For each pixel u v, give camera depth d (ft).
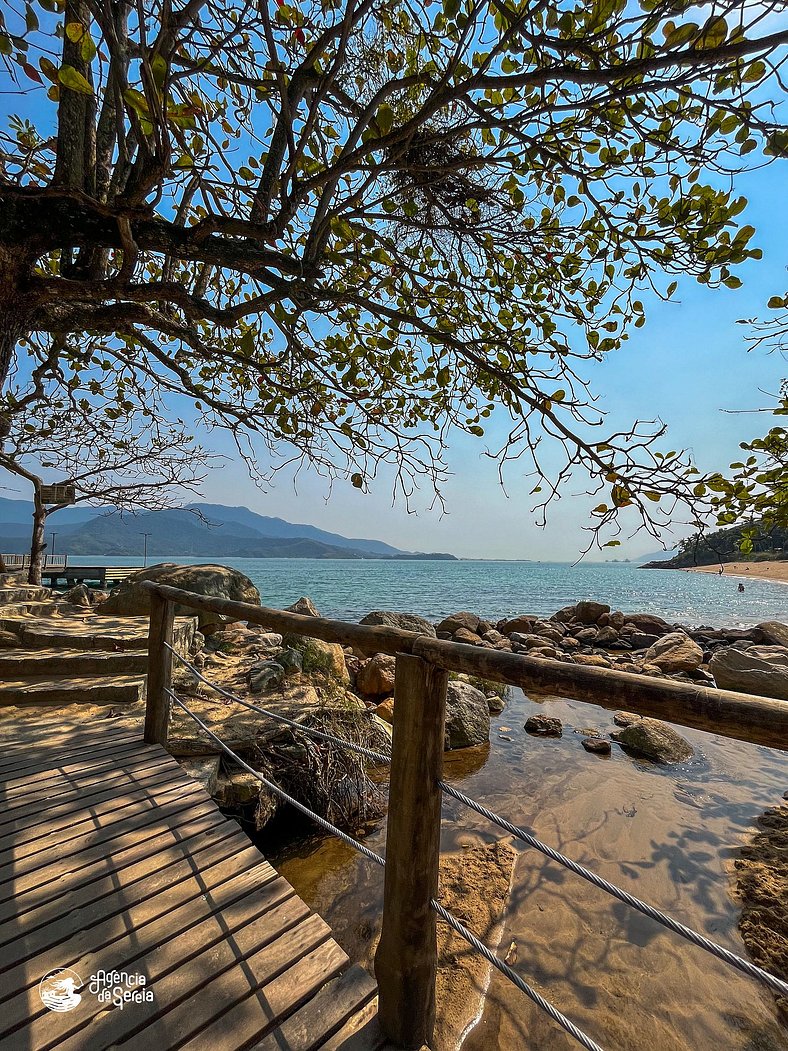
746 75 6.45
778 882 12.64
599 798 17.38
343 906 11.62
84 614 26.02
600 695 4.08
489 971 9.80
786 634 53.88
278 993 5.60
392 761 5.45
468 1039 8.43
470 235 10.96
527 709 29.22
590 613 66.28
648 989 9.53
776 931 11.03
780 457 8.51
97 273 11.56
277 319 10.95
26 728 13.79
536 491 10.19
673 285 9.57
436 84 6.84
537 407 9.35
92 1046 4.94
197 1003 5.43
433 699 5.25
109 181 10.41
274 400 14.38
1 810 9.18
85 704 16.02
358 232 11.17
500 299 11.64
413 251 12.14
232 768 13.29
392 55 9.91
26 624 20.88
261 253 9.49
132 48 7.55
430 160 9.93
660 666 38.70
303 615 7.63
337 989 5.71
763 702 3.40
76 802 9.49
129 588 27.35
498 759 21.09
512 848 13.93
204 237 8.91
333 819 14.64
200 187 8.21
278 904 6.92
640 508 8.48
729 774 20.10
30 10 6.05
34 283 9.27
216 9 6.93
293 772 14.20
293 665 20.45
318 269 9.80
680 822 15.81
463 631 52.65
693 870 13.23
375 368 12.88
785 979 9.84
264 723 14.76
